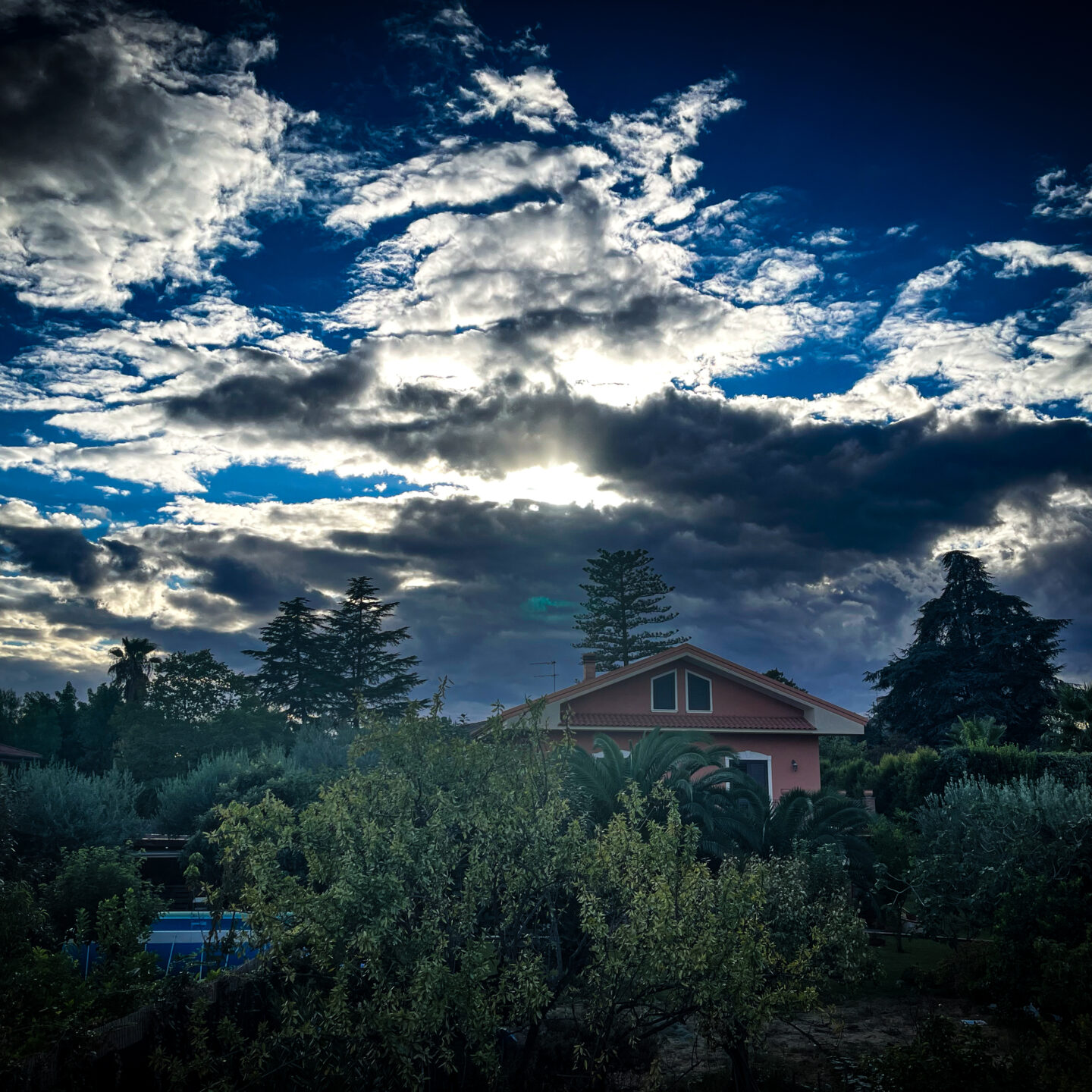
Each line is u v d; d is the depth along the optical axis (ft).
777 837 62.18
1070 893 46.01
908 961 58.03
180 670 171.01
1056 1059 28.25
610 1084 32.73
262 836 30.09
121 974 27.12
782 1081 33.88
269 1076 26.09
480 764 32.73
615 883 29.12
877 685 179.32
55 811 62.28
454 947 28.40
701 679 101.09
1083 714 108.47
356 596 189.57
